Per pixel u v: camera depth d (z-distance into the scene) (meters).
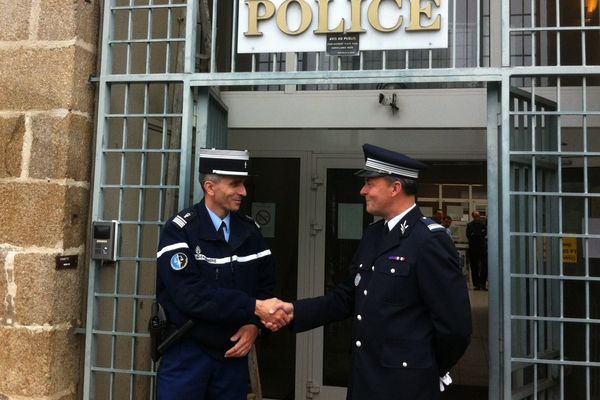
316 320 2.37
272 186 4.48
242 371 2.46
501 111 2.44
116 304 2.72
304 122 4.11
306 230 4.36
